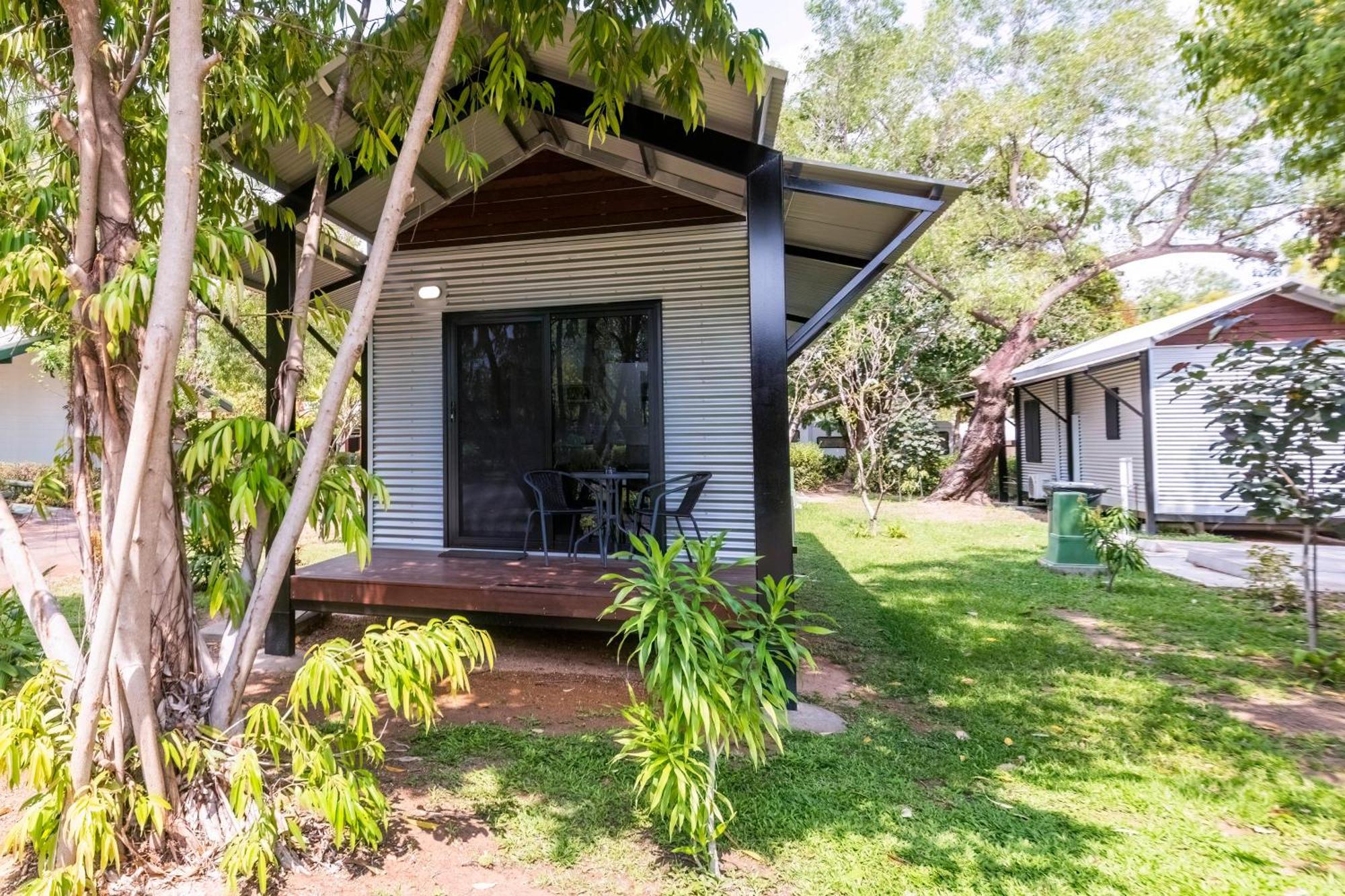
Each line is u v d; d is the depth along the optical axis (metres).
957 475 12.89
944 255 11.85
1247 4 4.83
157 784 1.94
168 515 2.14
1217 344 8.83
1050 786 2.61
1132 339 9.76
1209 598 5.64
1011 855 2.14
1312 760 2.86
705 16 2.53
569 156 5.10
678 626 2.07
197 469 2.31
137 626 1.91
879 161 12.96
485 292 5.28
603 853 2.14
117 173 2.08
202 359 10.53
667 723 2.11
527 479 4.68
